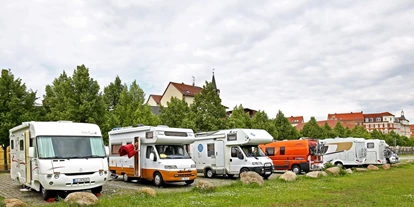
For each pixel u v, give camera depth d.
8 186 18.30
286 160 26.78
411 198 13.03
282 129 49.53
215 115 35.75
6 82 30.27
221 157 22.70
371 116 152.38
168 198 12.97
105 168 14.32
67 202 11.18
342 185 17.11
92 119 28.70
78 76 29.84
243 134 21.78
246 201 12.43
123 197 13.06
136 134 19.62
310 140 26.34
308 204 11.98
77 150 14.12
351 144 31.69
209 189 14.83
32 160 14.10
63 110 29.88
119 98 42.12
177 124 36.22
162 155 18.28
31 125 14.43
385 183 18.11
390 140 87.81
